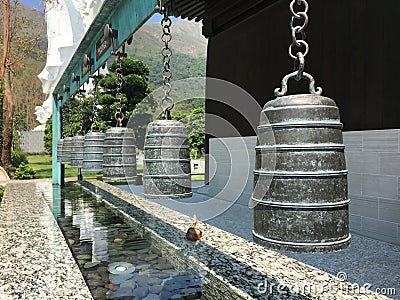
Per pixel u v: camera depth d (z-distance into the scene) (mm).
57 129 8992
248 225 4547
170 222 4234
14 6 15867
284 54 5422
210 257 3012
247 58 6305
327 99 1072
